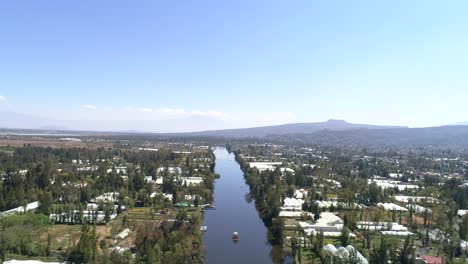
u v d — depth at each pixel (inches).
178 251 7116.1
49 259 7263.8
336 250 7755.9
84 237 7199.8
